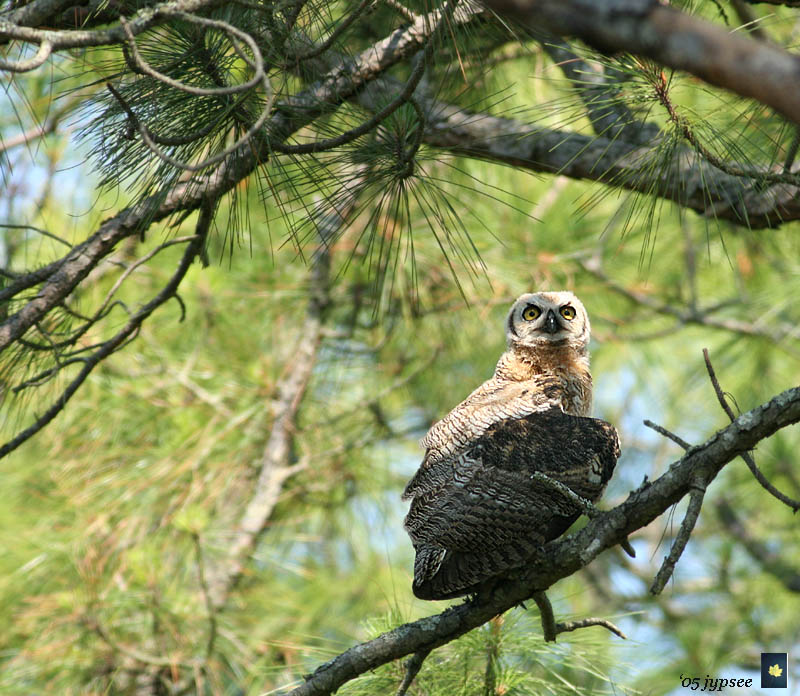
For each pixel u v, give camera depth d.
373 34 9.23
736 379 15.02
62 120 8.80
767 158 8.15
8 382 8.65
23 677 10.56
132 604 10.48
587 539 6.32
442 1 6.65
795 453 15.24
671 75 6.98
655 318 14.93
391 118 7.09
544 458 7.70
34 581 11.57
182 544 11.52
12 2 7.62
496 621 7.29
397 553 14.59
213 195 7.54
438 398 14.09
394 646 6.68
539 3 2.41
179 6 5.46
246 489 13.39
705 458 5.92
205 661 10.46
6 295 7.84
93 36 5.22
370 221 7.49
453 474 7.75
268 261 13.30
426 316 13.49
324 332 13.54
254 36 6.61
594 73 7.81
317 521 14.12
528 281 13.20
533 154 9.65
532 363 9.59
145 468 11.80
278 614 12.38
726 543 15.71
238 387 12.86
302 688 6.62
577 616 8.19
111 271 12.33
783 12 9.70
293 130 7.52
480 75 8.86
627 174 8.66
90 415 12.02
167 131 6.75
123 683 10.91
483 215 13.26
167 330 12.98
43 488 12.57
